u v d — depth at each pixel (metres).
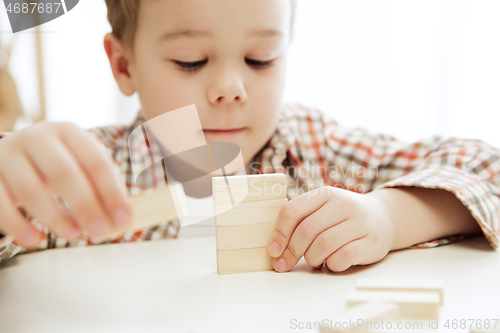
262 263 0.44
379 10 1.36
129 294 0.37
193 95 0.67
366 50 1.37
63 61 1.17
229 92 0.64
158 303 0.35
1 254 0.50
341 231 0.42
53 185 0.33
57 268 0.47
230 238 0.43
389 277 0.40
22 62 1.07
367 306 0.28
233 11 0.61
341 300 0.34
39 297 0.37
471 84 1.37
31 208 0.33
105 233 0.33
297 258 0.43
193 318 0.31
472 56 1.37
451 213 0.55
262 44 0.64
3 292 0.39
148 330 0.29
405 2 1.36
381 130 1.38
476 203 0.55
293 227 0.43
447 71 1.37
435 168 0.64
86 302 0.36
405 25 1.37
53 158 0.33
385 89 1.38
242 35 0.62
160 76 0.67
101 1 1.19
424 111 1.38
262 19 0.62
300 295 0.35
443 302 0.32
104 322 0.31
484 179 0.63
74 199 0.32
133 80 0.76
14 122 0.97
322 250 0.42
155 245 0.58
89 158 0.34
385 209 0.51
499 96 1.36
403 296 0.30
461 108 1.39
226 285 0.39
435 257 0.47
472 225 0.57
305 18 1.36
